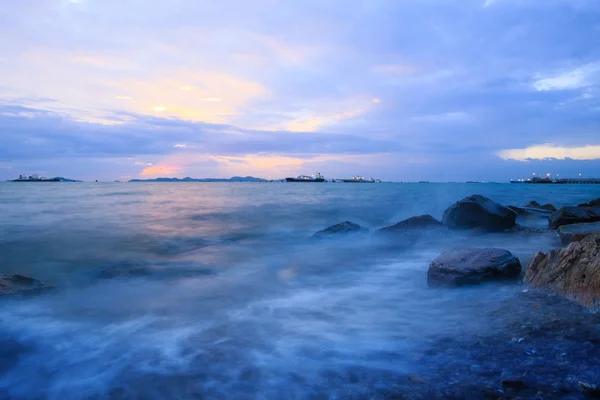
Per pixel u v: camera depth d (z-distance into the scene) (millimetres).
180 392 4484
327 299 7941
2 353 5707
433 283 8148
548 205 25281
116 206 34781
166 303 7961
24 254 14148
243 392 4406
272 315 6988
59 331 6508
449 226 15578
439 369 4500
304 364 4969
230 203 39469
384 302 7555
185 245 16031
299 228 21484
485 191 81000
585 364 4277
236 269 11281
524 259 10039
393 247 14008
